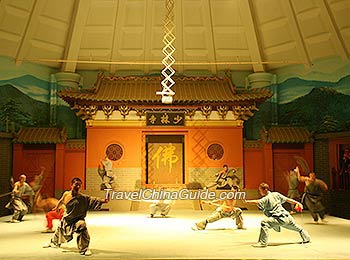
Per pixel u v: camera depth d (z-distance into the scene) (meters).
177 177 19.17
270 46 20.55
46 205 16.02
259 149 19.41
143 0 19.50
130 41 21.06
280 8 18.92
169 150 19.27
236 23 20.28
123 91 19.59
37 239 10.01
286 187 18.78
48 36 19.62
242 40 20.91
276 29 19.80
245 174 19.23
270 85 21.31
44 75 20.84
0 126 18.38
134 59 21.75
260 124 21.17
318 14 18.06
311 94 19.72
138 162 18.88
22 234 10.91
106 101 18.48
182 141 19.36
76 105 18.62
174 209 17.97
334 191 16.92
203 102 18.70
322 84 19.30
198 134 19.14
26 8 17.81
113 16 20.03
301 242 9.33
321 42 18.86
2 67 18.70
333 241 9.51
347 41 17.95
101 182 18.61
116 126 19.02
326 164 18.22
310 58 19.75
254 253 8.06
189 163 18.95
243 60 21.61
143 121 19.05
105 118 19.00
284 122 20.88
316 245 8.95
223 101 18.67
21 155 18.52
